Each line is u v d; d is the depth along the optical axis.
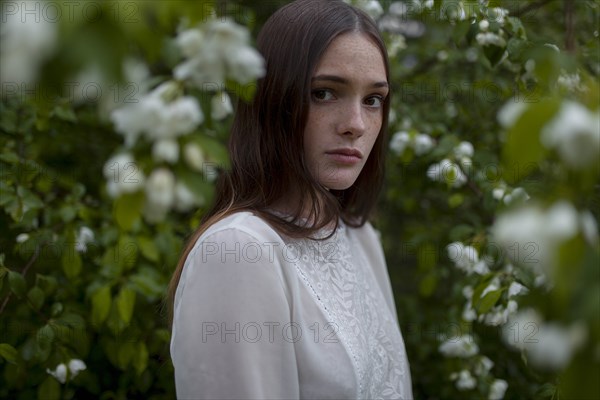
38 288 1.87
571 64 1.02
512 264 1.77
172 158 0.67
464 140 2.49
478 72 2.49
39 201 1.95
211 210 1.44
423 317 2.64
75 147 2.50
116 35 0.54
